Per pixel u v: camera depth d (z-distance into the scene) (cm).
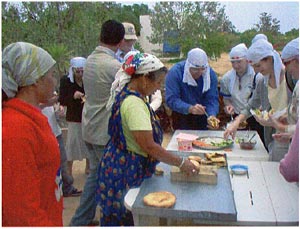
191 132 280
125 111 166
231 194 152
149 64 169
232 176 183
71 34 593
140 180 171
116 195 174
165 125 533
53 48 521
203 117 304
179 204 143
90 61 243
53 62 130
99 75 235
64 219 287
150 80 171
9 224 112
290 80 208
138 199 149
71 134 353
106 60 238
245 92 310
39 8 577
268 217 140
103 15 661
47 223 118
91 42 600
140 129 159
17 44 124
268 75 218
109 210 177
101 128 240
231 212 135
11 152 110
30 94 127
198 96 301
